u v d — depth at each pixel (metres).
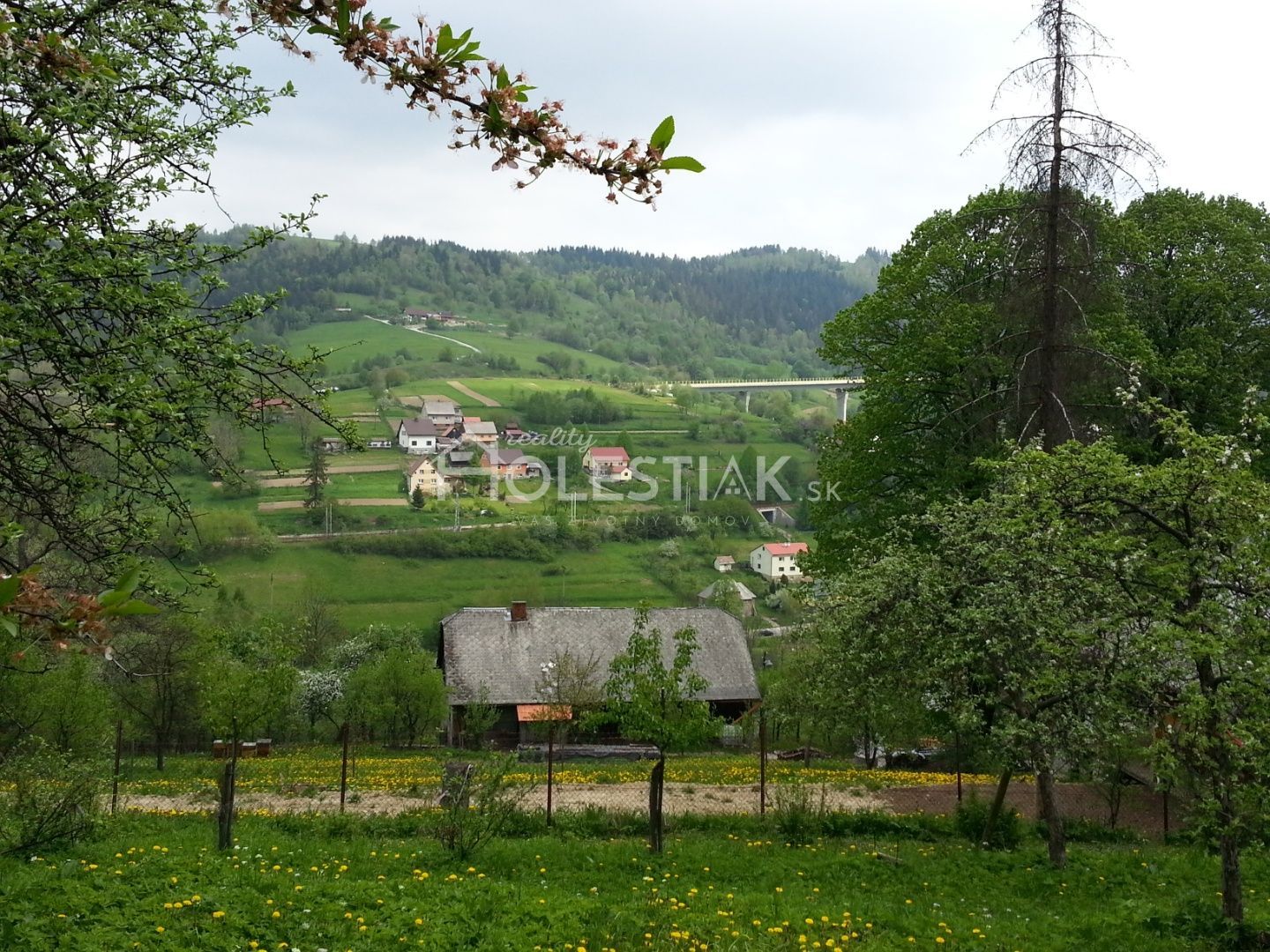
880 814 18.83
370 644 55.91
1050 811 15.59
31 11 7.14
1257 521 11.65
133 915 10.01
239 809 19.19
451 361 175.25
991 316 23.31
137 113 8.59
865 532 26.17
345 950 9.55
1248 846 12.73
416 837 16.28
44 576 8.40
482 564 82.50
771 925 11.23
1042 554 13.82
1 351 7.32
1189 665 12.16
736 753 40.44
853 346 28.58
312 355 9.08
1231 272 25.72
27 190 7.62
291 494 87.56
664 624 50.12
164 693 33.19
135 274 8.05
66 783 13.97
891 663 16.44
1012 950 10.93
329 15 4.20
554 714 35.62
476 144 4.44
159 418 8.02
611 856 14.56
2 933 9.04
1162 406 12.94
